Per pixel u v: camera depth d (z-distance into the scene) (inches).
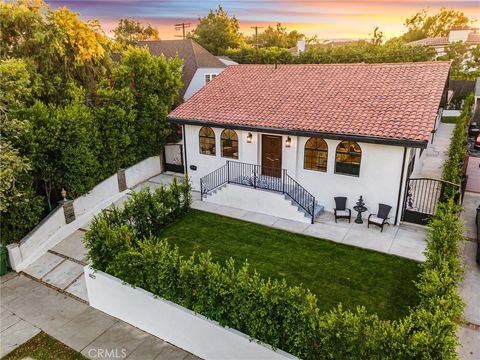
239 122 592.1
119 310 386.6
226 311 306.7
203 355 331.6
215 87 724.7
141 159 767.1
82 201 605.0
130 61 738.2
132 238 411.2
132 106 722.8
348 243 483.8
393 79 587.2
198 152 679.7
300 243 490.0
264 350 286.7
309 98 604.4
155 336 364.2
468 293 377.1
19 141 498.6
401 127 480.1
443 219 394.3
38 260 512.4
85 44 775.7
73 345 355.9
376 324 256.1
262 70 742.5
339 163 543.5
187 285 328.2
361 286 390.9
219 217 579.8
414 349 232.1
